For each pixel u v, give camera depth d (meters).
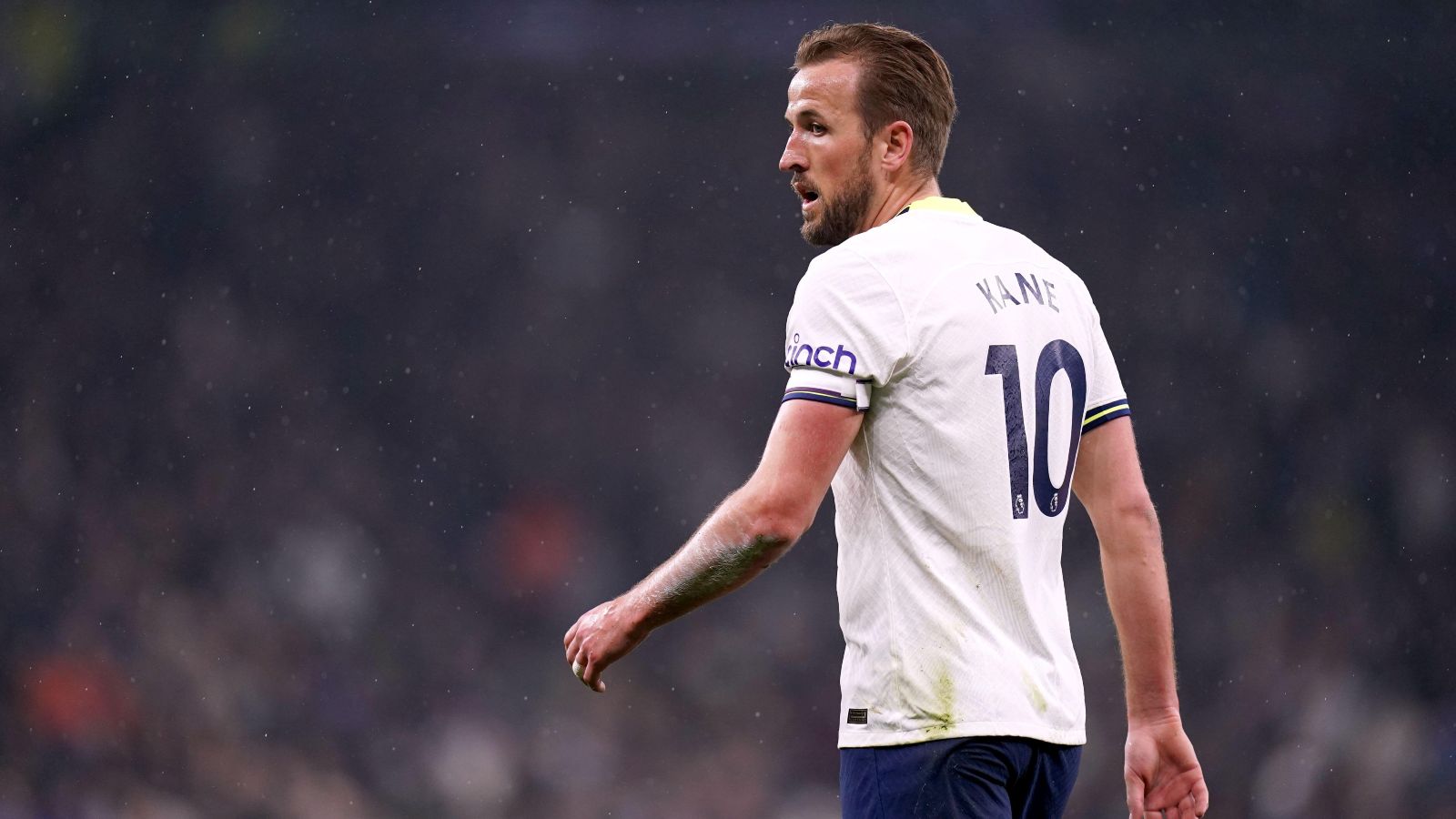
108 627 54.25
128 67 68.31
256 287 69.25
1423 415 64.69
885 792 7.98
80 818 47.62
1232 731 52.44
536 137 72.12
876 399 8.13
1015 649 8.04
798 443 7.89
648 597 8.08
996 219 68.38
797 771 53.12
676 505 68.75
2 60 66.88
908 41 9.00
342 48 69.62
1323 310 66.56
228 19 68.25
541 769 51.62
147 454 64.00
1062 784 8.32
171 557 59.25
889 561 8.11
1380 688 53.03
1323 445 63.81
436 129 71.44
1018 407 8.19
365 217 71.00
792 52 69.81
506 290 71.31
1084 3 66.69
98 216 67.75
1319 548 60.94
